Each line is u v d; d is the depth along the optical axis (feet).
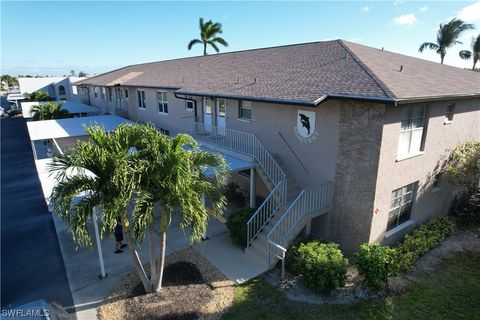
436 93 40.96
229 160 54.39
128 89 104.32
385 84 38.68
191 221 29.68
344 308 33.71
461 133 53.62
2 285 38.27
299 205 42.91
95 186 28.14
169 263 41.57
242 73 66.80
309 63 58.03
